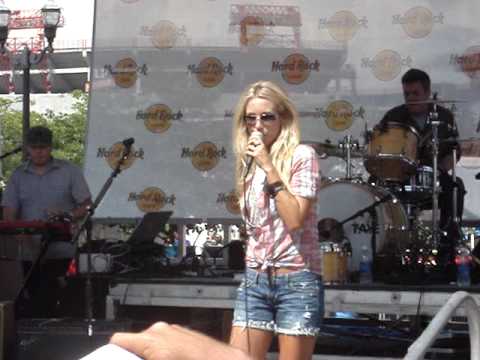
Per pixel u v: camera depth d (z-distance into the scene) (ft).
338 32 24.35
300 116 24.35
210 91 24.64
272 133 12.16
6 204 21.20
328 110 24.29
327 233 19.65
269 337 12.16
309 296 11.85
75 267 19.19
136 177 24.56
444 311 8.80
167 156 24.59
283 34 24.56
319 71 24.36
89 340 15.96
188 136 24.63
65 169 21.30
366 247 19.65
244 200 12.28
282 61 24.52
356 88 24.21
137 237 21.39
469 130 23.79
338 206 19.81
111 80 24.93
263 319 12.06
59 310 19.16
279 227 11.91
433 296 17.30
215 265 22.53
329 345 19.01
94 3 25.12
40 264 19.31
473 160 23.95
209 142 24.53
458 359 18.63
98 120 24.86
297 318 11.79
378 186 20.75
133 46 24.89
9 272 19.04
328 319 22.29
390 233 19.49
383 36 24.18
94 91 24.94
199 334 3.66
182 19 24.84
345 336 19.92
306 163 11.96
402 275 19.13
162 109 24.75
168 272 20.33
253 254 12.14
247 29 24.63
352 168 23.27
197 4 24.81
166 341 3.49
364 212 19.42
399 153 20.36
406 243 19.85
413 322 20.61
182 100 24.72
